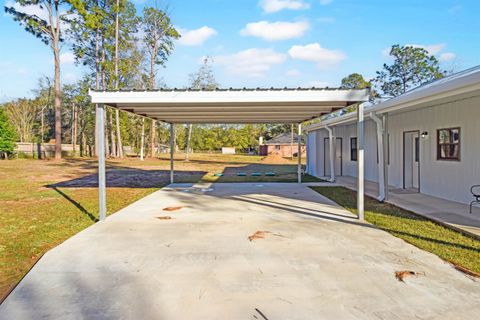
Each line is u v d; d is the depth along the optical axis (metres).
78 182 14.29
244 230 5.83
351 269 3.94
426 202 8.05
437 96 5.80
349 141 15.66
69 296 3.28
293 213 7.30
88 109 37.09
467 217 6.36
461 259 4.23
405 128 10.29
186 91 6.54
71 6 27.28
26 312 2.98
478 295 3.24
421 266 4.01
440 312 2.92
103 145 6.88
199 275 3.79
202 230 5.86
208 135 57.56
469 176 7.47
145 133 36.66
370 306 3.04
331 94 6.38
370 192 10.21
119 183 13.89
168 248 4.82
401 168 10.54
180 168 22.72
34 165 23.77
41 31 27.25
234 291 3.37
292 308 3.01
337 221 6.46
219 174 17.67
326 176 16.30
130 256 4.47
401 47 37.81
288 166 25.64
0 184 13.54
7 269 4.20
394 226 5.98
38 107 43.19
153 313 2.94
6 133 28.91
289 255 4.46
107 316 2.89
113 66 28.52
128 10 29.48
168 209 7.93
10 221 6.87
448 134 8.22
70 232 5.95
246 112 9.15
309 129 17.19
